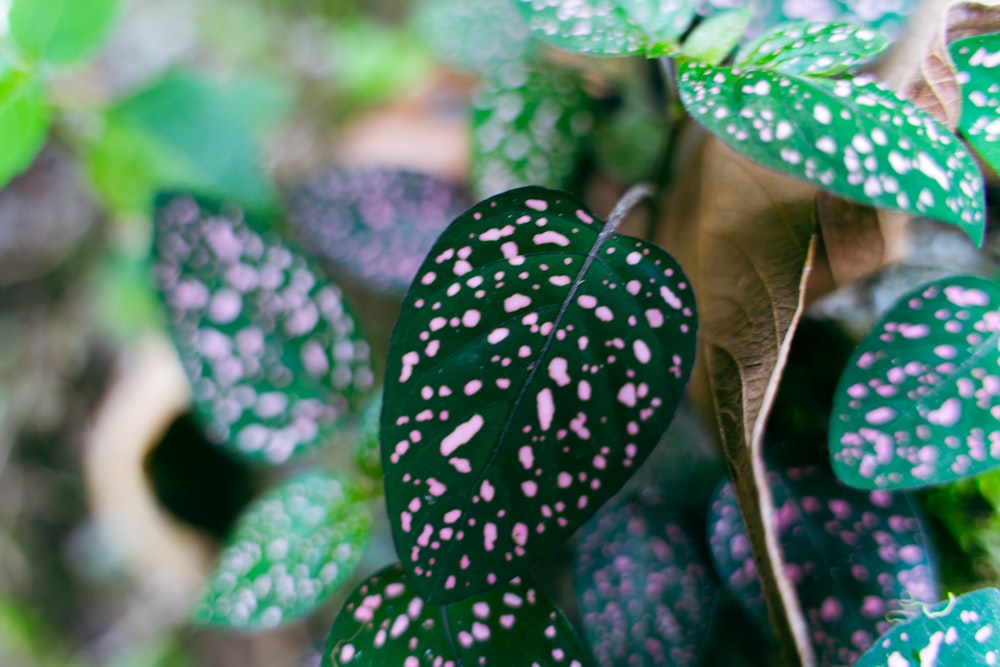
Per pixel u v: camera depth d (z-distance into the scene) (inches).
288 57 13.7
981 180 5.7
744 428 6.0
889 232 6.7
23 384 12.2
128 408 9.6
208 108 10.5
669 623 6.9
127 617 11.8
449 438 5.7
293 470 10.1
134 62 13.7
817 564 6.4
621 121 8.6
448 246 5.9
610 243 6.0
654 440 5.7
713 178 6.6
